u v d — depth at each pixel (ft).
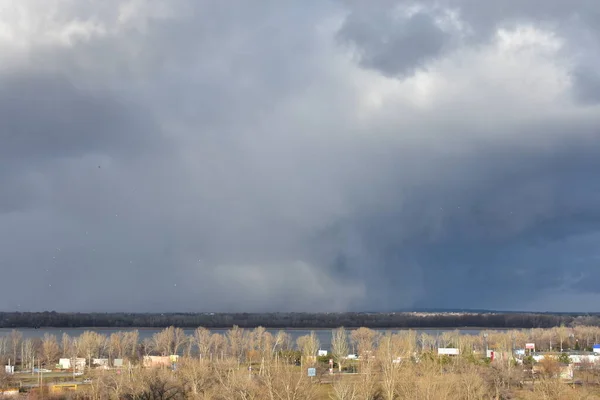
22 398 482.69
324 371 633.20
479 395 463.42
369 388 437.58
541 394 471.21
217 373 507.30
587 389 498.69
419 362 623.77
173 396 476.13
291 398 386.93
